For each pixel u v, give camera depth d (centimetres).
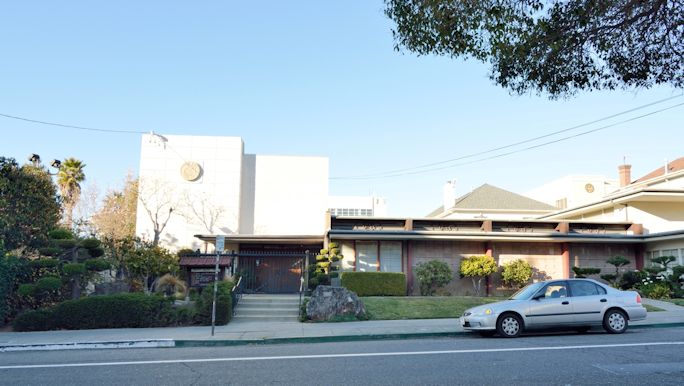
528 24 868
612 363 880
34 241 1978
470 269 2402
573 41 886
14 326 1584
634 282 2367
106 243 2152
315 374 838
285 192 3934
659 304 1947
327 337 1332
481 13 860
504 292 2502
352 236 2450
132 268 2141
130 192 4241
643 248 2623
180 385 774
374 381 777
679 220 2738
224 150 3791
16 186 1936
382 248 2539
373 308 1870
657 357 930
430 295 2425
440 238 2459
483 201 4003
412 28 893
